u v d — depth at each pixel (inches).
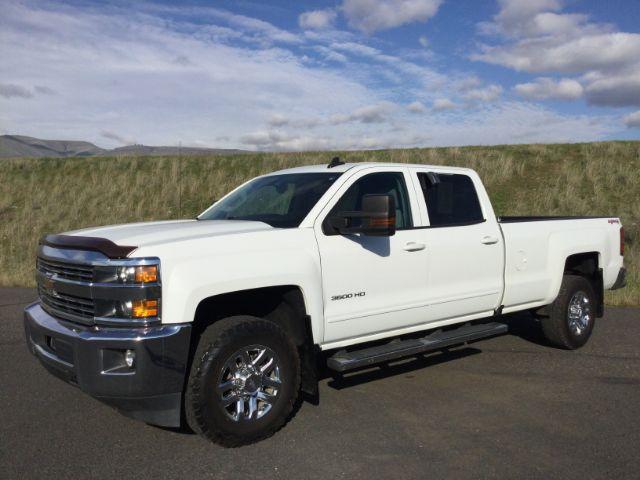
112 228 179.2
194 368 151.3
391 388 207.0
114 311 145.9
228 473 143.6
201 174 801.6
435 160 786.2
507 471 143.6
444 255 208.7
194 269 150.9
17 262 520.1
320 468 145.9
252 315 180.5
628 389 204.5
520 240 235.1
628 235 524.7
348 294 183.9
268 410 162.2
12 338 272.2
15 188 795.4
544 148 820.0
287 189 203.2
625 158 763.4
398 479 139.8
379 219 170.1
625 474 141.9
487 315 229.1
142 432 168.6
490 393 201.3
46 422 175.8
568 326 251.3
